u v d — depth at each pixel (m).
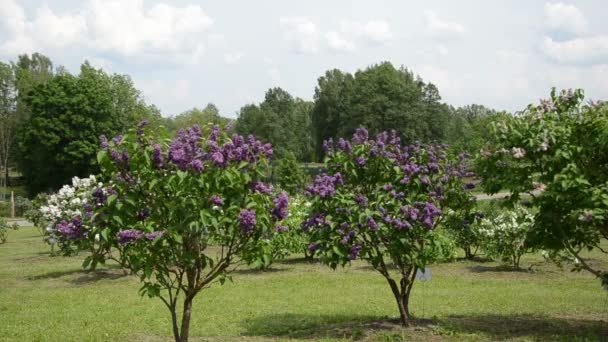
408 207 6.08
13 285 11.34
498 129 6.45
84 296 9.83
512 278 11.21
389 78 51.97
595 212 5.53
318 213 6.24
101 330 7.16
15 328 7.36
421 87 57.50
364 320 7.29
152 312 8.24
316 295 9.46
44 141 44.00
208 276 5.14
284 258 14.51
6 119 58.94
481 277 11.38
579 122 6.16
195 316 7.89
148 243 4.50
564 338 6.20
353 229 6.11
